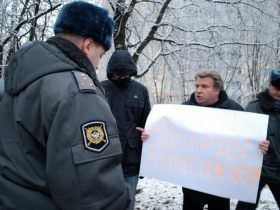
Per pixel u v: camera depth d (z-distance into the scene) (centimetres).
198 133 297
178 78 1095
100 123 140
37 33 769
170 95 1545
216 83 320
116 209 141
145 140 313
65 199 133
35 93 143
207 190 289
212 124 297
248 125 289
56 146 133
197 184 292
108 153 139
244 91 1630
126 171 375
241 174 283
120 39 826
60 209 139
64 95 137
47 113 137
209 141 293
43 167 142
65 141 133
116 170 143
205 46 962
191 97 340
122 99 380
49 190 139
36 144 144
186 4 940
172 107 313
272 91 371
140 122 390
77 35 158
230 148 287
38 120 141
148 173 309
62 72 145
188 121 304
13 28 741
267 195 632
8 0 731
